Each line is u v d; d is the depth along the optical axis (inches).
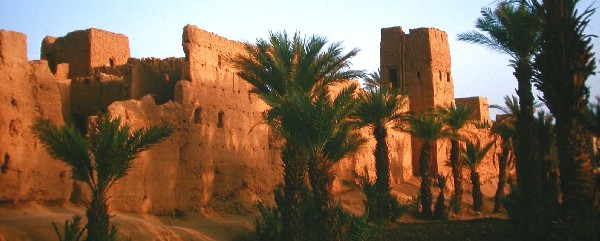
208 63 1090.7
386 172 1147.9
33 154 788.0
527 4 779.4
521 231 935.0
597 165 990.4
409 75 1776.6
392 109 1139.9
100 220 639.1
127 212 885.8
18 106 781.3
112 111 883.4
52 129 649.6
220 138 1098.1
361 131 1487.5
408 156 1715.1
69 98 1067.9
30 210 766.5
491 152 1990.7
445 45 1818.4
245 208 1086.4
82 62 1171.9
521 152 941.2
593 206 765.3
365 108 1135.6
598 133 832.3
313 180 824.9
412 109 1758.1
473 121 1863.9
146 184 926.4
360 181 1262.3
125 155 656.4
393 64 1793.8
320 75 916.0
